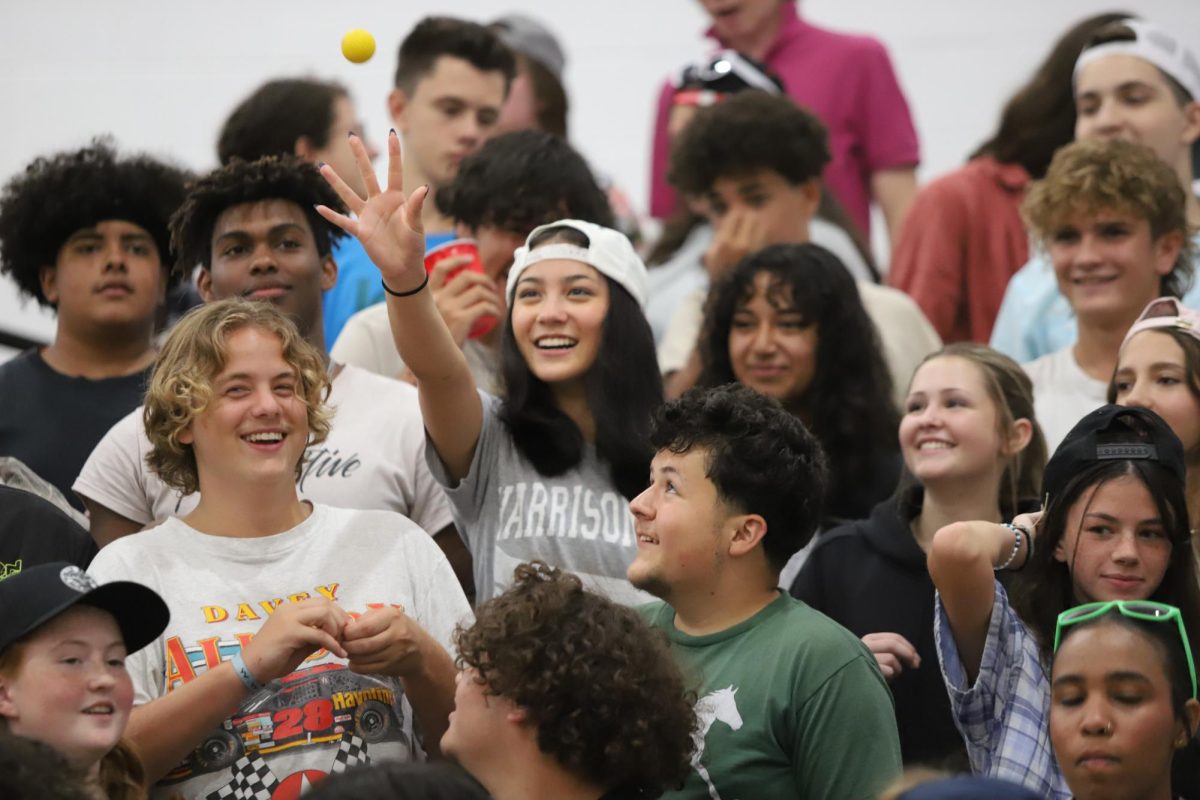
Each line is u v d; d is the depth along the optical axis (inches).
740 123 650.2
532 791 351.6
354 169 668.7
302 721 414.9
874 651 469.4
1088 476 431.8
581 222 512.4
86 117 932.0
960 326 714.2
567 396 500.4
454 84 690.8
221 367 433.1
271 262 528.7
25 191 570.3
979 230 711.7
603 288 500.4
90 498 493.0
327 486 498.0
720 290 578.6
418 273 448.8
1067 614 396.5
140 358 569.9
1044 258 620.1
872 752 396.5
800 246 580.7
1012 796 294.2
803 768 398.3
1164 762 381.4
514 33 837.8
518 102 784.3
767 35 807.1
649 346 503.2
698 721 382.0
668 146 804.6
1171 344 490.6
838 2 956.6
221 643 418.0
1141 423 435.8
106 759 384.2
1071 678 384.8
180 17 949.2
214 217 537.0
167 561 426.9
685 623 421.4
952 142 927.0
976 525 432.5
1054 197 590.2
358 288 632.4
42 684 367.9
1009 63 933.2
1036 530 441.4
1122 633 384.8
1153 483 428.8
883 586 498.6
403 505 504.4
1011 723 425.7
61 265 565.0
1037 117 716.0
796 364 565.9
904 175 797.2
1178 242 589.3
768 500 413.4
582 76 962.7
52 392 559.2
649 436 431.5
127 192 570.3
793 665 403.9
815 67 799.7
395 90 706.2
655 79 960.3
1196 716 389.4
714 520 412.5
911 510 517.0
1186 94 681.6
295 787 407.5
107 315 560.4
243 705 413.7
